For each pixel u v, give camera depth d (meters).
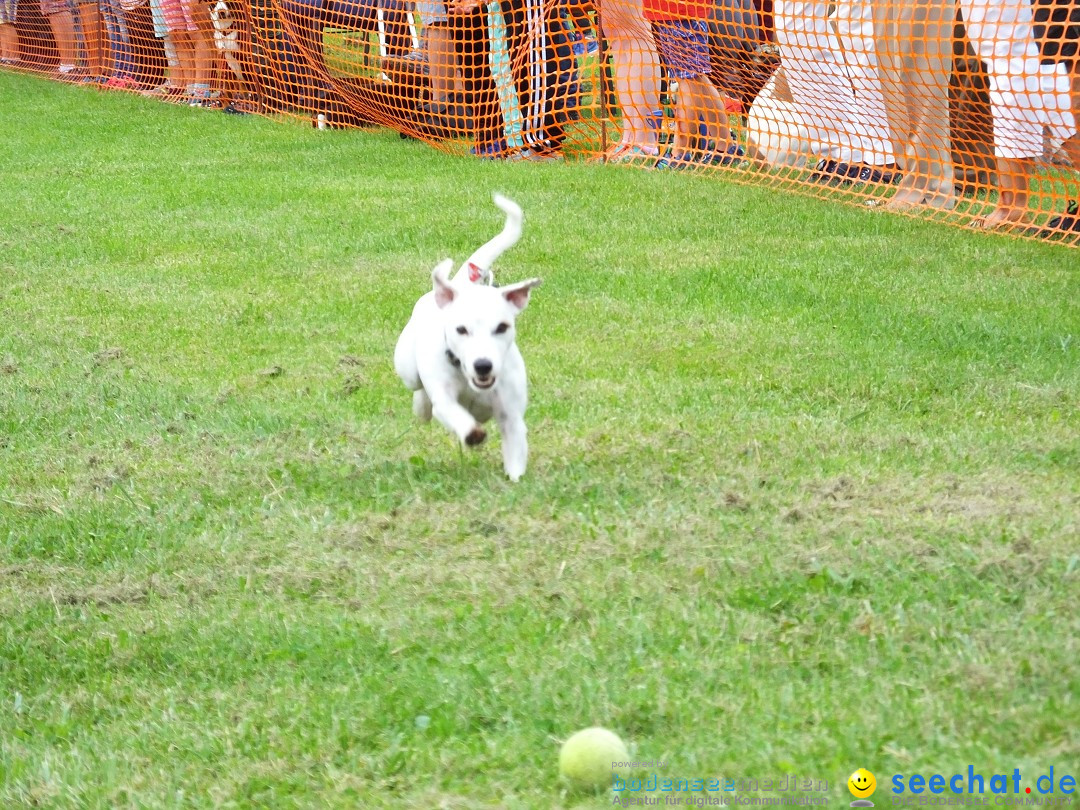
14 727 4.69
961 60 12.28
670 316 9.59
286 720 4.50
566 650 4.70
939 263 10.80
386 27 17.62
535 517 5.98
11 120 21.03
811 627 4.72
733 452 6.77
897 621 4.69
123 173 16.53
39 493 6.84
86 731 4.60
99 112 21.38
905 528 5.54
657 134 15.72
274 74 20.03
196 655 5.02
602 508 6.04
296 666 4.87
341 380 8.49
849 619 4.77
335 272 11.34
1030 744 3.82
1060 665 4.23
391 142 17.67
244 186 15.23
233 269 11.63
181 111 21.19
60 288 11.23
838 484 6.15
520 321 9.63
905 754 3.80
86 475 7.04
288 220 13.42
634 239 12.03
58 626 5.36
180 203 14.55
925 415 7.43
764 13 13.48
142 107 21.69
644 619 4.85
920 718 4.00
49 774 4.29
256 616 5.25
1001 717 3.96
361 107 18.14
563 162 15.81
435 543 5.80
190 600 5.50
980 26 11.36
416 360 6.80
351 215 13.45
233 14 20.05
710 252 11.43
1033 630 4.50
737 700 4.25
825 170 13.89
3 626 5.38
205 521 6.30
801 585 5.04
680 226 12.38
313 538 5.96
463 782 4.02
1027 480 6.21
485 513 6.04
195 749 4.37
